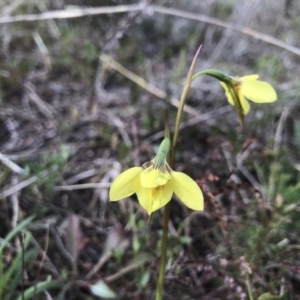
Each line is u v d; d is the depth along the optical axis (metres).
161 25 0.28
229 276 0.13
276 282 0.14
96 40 0.26
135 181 0.10
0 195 0.17
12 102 0.22
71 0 0.28
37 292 0.13
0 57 0.23
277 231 0.15
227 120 0.21
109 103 0.22
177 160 0.20
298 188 0.15
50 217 0.17
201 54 0.27
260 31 0.28
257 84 0.11
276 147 0.19
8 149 0.19
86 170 0.19
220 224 0.14
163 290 0.14
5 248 0.15
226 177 0.18
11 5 0.26
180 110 0.11
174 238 0.15
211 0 0.30
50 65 0.24
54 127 0.20
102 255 0.15
